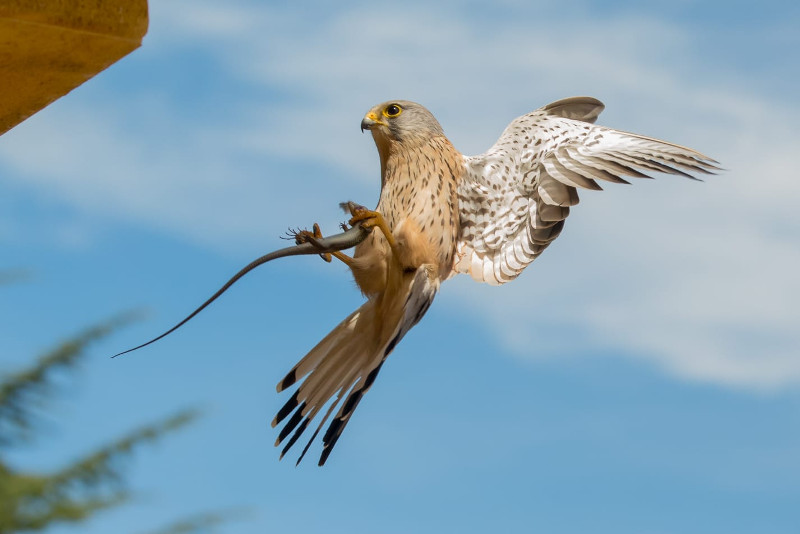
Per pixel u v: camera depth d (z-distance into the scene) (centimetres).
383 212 914
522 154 929
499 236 918
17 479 1383
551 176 898
